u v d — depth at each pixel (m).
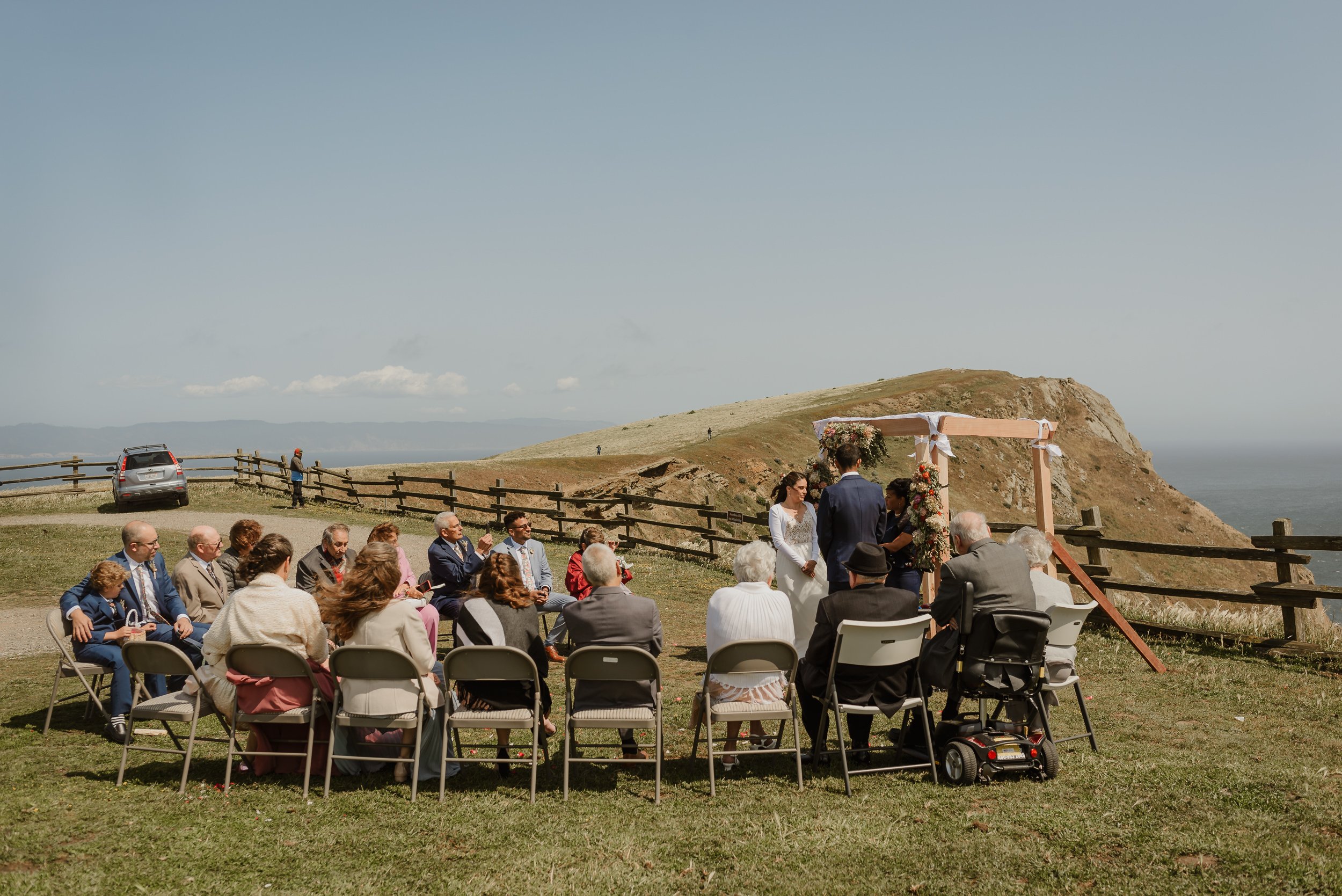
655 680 4.85
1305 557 8.12
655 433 98.94
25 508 23.78
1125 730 5.95
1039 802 4.37
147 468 22.59
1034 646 4.84
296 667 4.54
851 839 3.90
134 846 3.78
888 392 94.44
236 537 6.99
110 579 5.86
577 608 4.96
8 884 3.30
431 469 44.94
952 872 3.54
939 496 7.31
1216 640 8.62
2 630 9.82
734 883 3.47
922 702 4.98
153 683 5.95
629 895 3.37
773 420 85.56
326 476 27.55
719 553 15.20
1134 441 97.44
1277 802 4.21
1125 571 71.81
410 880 3.50
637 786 4.77
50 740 5.59
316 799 4.49
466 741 5.78
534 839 3.96
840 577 6.66
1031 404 93.25
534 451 105.44
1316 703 6.58
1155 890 3.33
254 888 3.40
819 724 5.11
